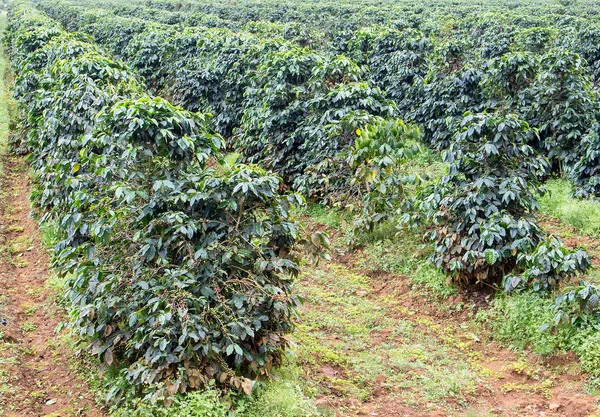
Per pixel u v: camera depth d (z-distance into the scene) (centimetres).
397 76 1245
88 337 538
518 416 475
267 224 482
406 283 710
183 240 466
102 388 493
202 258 457
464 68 1093
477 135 686
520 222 618
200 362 443
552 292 585
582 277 649
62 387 504
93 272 491
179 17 2708
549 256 561
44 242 790
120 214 493
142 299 466
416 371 542
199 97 1278
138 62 1526
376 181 748
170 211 475
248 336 465
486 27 1828
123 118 512
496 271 640
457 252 650
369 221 784
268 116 968
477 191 643
